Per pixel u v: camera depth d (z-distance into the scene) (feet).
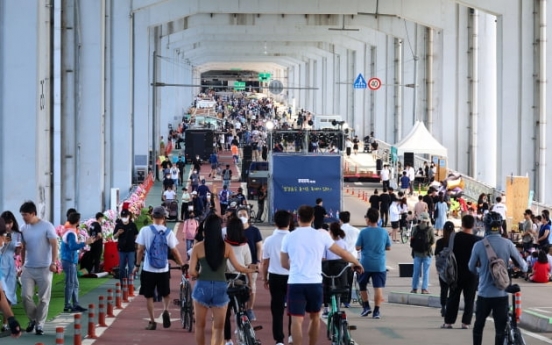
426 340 105.19
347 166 410.93
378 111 525.75
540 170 307.99
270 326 115.34
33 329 108.06
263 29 565.12
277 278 92.48
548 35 306.14
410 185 343.67
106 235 200.34
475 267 89.10
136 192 306.76
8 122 177.47
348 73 629.10
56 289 147.84
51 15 231.09
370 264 122.52
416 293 146.51
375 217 122.83
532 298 152.35
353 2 391.65
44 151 184.96
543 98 306.76
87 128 284.82
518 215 256.93
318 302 84.02
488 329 114.11
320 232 84.43
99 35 285.64
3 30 177.17
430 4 386.32
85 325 114.93
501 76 309.63
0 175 178.19
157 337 105.91
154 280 109.50
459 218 290.76
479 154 386.73
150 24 406.21
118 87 352.90
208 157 471.21
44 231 105.19
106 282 160.97
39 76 179.22
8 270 103.30
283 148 304.71
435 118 396.98
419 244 146.00
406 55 461.37
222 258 82.38
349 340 83.30
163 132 576.61
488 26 383.65
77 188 279.49
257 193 304.91
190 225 191.11
